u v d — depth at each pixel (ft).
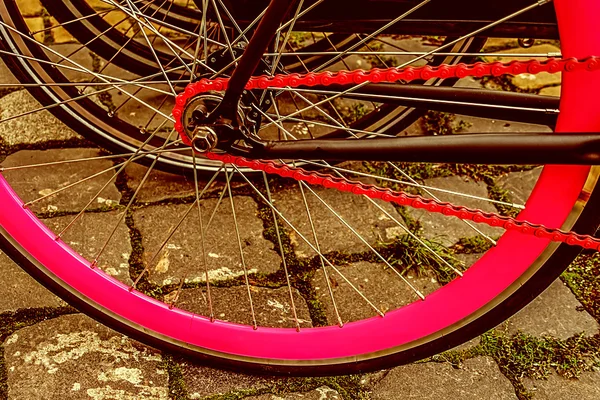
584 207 3.25
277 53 3.49
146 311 4.25
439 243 5.38
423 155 3.16
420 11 3.85
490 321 3.79
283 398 4.34
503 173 6.13
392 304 4.98
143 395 4.29
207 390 4.35
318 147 3.28
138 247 5.22
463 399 4.41
